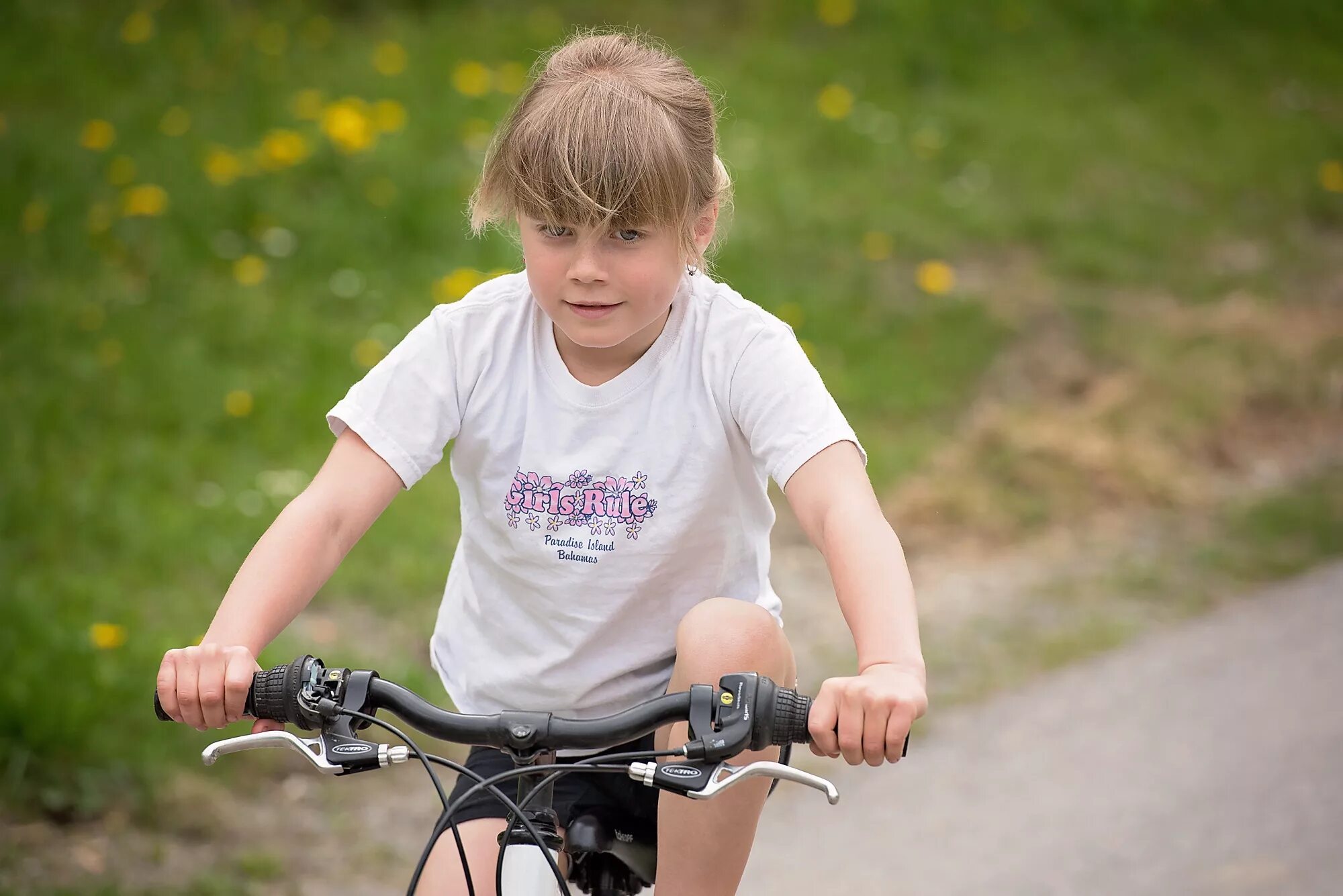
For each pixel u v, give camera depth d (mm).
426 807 13367
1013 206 28812
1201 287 26625
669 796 7012
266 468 18203
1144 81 35906
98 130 24688
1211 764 13727
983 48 35656
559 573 7441
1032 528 19438
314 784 13500
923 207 28109
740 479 7496
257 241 23141
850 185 28234
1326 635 16266
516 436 7547
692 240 7008
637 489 7359
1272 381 23031
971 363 23297
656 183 6605
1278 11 41156
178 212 23156
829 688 5828
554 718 6023
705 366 7391
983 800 13516
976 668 15984
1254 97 36125
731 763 6852
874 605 6465
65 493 16844
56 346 19672
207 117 26328
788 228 26172
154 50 28891
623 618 7484
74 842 11953
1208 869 11984
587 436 7438
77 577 15289
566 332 6906
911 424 21672
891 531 6805
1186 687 15312
